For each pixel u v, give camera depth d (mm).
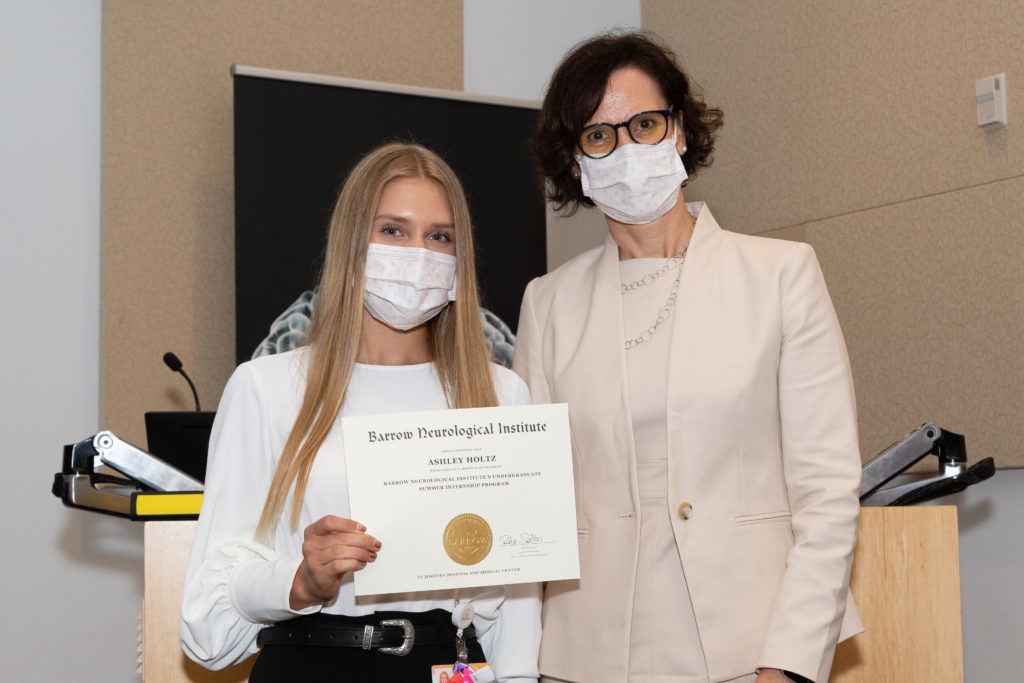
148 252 4219
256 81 4215
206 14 4371
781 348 1805
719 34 4797
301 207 4242
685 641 1722
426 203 1717
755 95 4578
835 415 1764
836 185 4172
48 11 4211
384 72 4676
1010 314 3490
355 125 4367
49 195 4160
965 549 3650
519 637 1760
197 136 4336
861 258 4027
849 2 4141
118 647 4086
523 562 1581
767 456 1796
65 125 4203
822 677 1623
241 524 1661
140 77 4254
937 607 2162
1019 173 3504
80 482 2264
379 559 1557
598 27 5203
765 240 1916
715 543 1730
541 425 1620
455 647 1603
